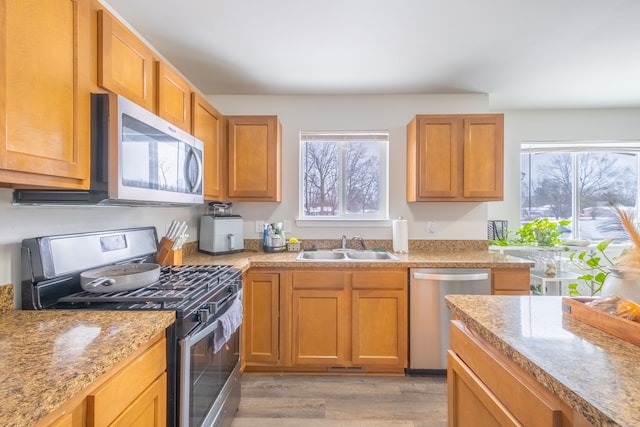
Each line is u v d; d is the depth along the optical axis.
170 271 1.72
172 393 1.13
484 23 1.82
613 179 3.49
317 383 2.24
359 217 3.01
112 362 0.79
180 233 2.02
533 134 3.40
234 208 2.93
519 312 1.06
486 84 2.69
